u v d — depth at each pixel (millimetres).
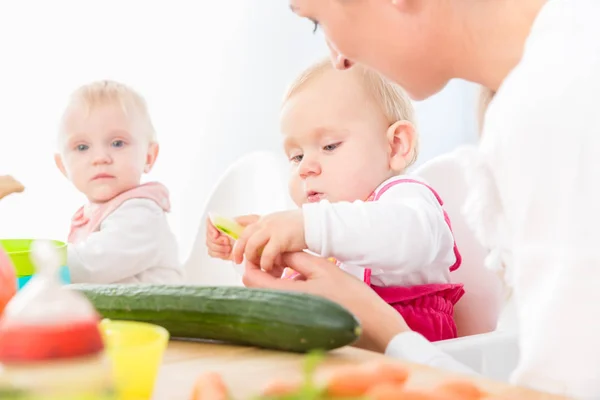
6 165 2041
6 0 2020
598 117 621
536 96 648
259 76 2352
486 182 707
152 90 2223
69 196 2086
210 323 721
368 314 830
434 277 1322
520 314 648
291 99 1472
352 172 1421
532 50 704
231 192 1833
